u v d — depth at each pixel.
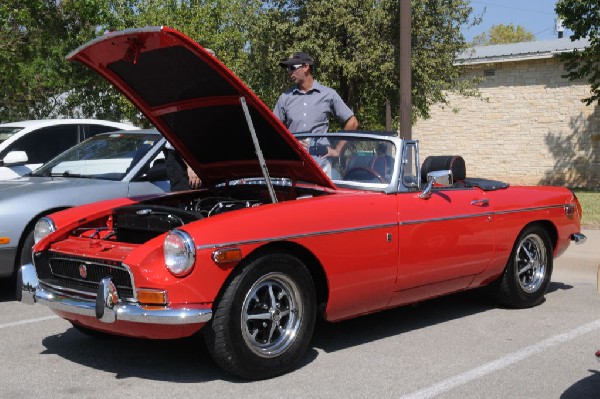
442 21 16.58
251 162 5.63
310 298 4.72
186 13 17.17
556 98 21.31
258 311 4.53
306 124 6.97
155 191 7.62
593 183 20.86
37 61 15.84
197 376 4.66
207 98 5.04
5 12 14.98
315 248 4.70
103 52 4.84
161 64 4.80
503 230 6.11
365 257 4.99
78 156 8.09
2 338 5.62
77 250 4.71
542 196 6.57
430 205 5.47
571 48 21.20
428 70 16.38
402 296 5.40
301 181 5.52
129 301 4.30
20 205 6.70
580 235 6.99
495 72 22.28
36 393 4.36
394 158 5.41
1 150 9.16
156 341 5.51
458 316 6.31
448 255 5.60
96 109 18.56
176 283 4.17
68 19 16.03
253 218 4.45
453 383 4.55
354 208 4.96
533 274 6.66
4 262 6.62
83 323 4.73
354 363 4.94
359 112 17.97
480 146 22.75
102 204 5.41
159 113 5.46
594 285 7.71
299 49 16.12
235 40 17.91
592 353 5.23
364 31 16.02
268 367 4.52
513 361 5.02
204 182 6.19
